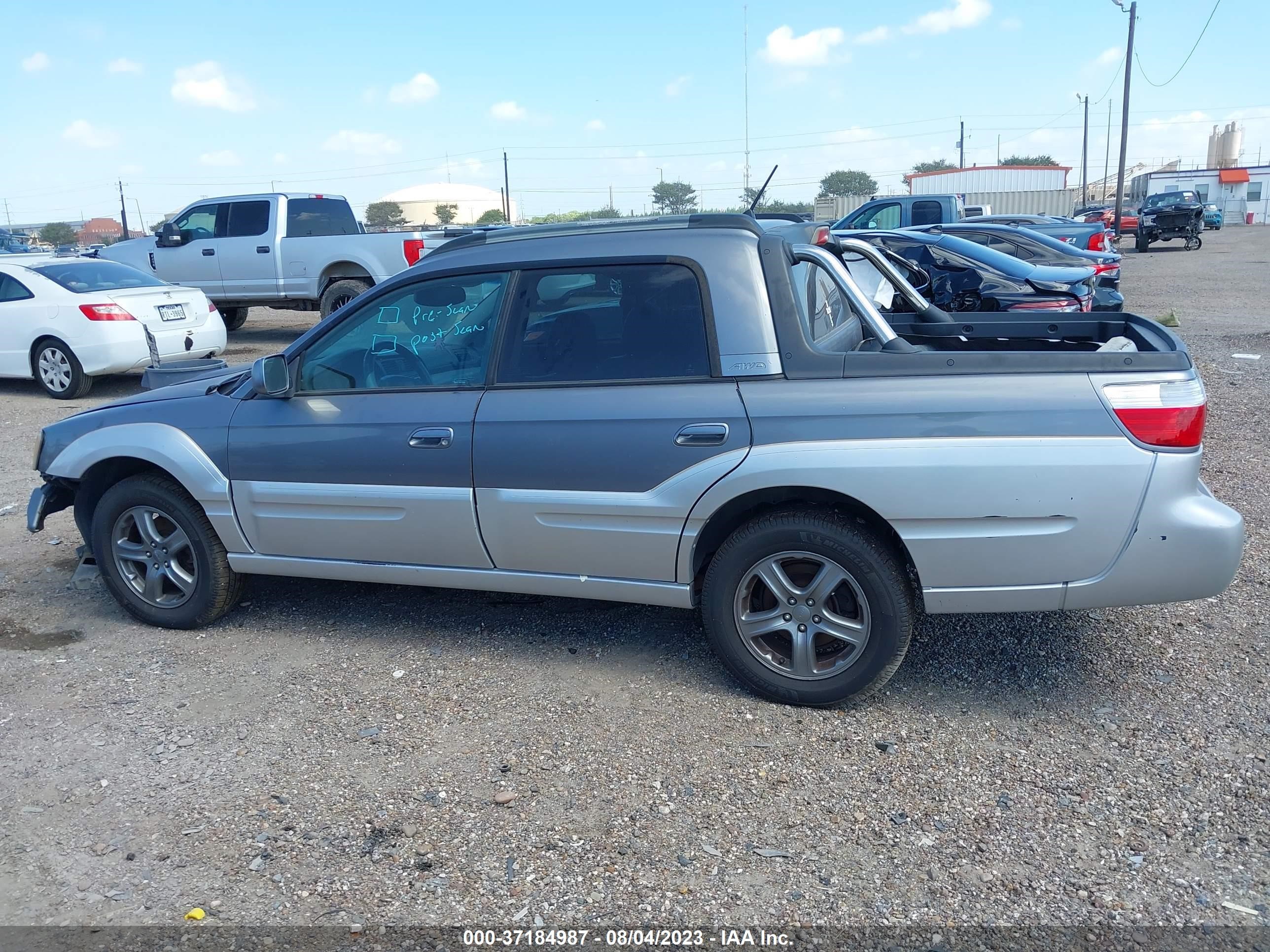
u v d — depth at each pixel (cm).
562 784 354
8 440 912
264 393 445
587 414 399
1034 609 371
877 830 326
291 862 317
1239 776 348
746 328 385
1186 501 354
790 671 400
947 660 440
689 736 383
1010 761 362
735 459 379
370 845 324
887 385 370
